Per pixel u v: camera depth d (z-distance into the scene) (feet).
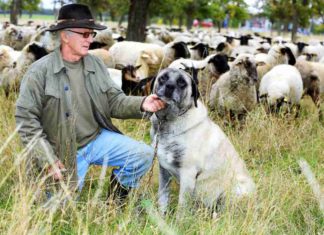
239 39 77.92
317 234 14.62
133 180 16.25
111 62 37.63
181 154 15.75
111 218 14.11
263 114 25.29
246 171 17.24
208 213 15.38
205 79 32.55
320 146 22.79
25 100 14.96
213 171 16.29
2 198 15.07
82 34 15.06
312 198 15.96
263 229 13.26
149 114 16.20
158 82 15.55
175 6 132.77
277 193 15.56
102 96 15.94
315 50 60.80
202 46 47.83
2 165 15.96
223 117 28.07
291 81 31.78
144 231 13.47
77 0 118.73
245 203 15.15
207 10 180.75
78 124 15.72
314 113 28.50
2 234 12.10
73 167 15.20
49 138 15.71
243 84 27.89
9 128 18.60
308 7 160.56
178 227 13.92
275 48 42.57
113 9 156.04
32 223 12.30
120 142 16.06
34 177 14.83
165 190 16.71
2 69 33.04
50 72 15.15
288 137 22.76
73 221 13.88
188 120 15.66
